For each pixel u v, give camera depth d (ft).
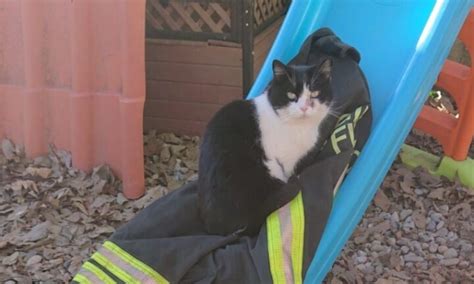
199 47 11.54
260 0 11.94
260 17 12.09
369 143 7.41
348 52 8.03
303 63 8.21
